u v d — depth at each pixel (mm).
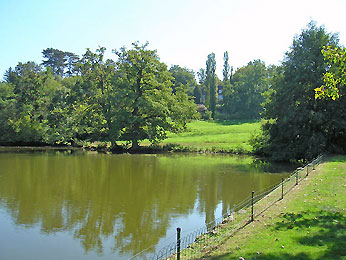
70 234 14031
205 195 20453
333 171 21922
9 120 55688
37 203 18734
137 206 18062
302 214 12367
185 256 9938
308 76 33969
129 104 46625
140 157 40406
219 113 100062
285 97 35188
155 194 20781
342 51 14320
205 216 16109
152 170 30172
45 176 27078
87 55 48688
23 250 12500
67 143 54594
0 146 55906
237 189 22078
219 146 46281
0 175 27453
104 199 19594
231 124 79062
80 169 30750
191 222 15234
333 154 33906
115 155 42438
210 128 69562
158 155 42594
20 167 31844
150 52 47094
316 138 33125
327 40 34375
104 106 48781
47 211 17234
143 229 14398
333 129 34312
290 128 35062
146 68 46969
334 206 13203
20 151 47344
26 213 16891
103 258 11711
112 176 27156
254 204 15117
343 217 11734
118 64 48469
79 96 53219
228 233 11242
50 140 54250
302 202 14164
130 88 47125
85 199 19594
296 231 10500
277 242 9648
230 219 13516
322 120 32844
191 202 18828
